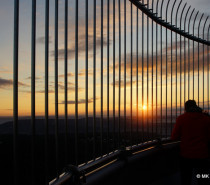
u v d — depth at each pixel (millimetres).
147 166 4070
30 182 1887
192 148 3562
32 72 1855
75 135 2521
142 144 4125
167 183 4254
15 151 1604
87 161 2740
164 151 4695
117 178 3113
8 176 1615
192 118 3629
